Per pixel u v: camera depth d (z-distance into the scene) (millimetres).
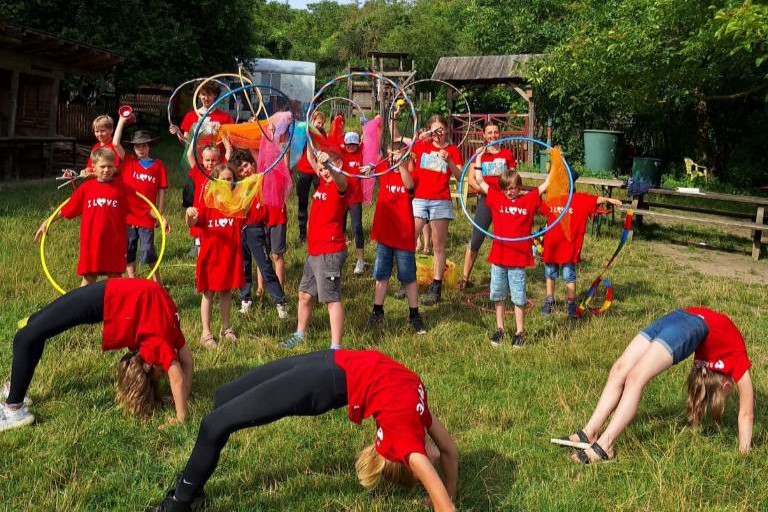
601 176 19328
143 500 3859
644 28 14164
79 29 22812
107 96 27953
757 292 8914
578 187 16922
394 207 6742
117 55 18141
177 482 3723
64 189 13930
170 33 24953
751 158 19828
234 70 29016
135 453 4301
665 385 5590
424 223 7941
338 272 5969
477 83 22656
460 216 12477
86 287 4637
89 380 5273
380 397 3465
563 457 4480
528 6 27812
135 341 4660
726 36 11789
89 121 23797
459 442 4582
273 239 7645
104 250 6352
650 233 12633
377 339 6535
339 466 4250
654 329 4695
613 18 16672
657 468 4293
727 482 4238
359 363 3592
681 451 4559
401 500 3875
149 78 24172
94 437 4441
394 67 41281
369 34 59156
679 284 9195
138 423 4648
